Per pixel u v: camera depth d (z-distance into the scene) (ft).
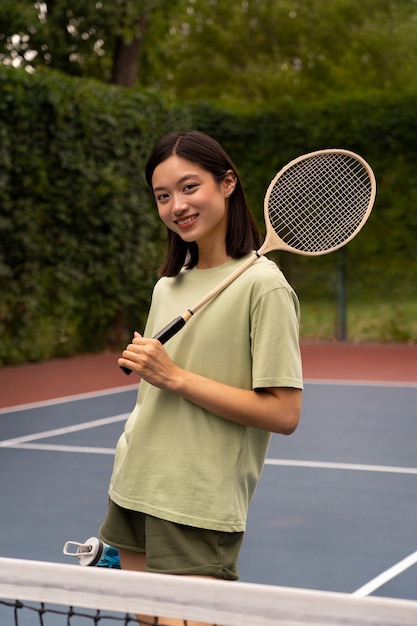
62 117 43.52
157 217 49.49
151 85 68.90
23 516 19.31
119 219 46.85
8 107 41.11
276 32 112.47
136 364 7.98
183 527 8.19
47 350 45.98
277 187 9.36
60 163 43.80
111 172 46.14
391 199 51.47
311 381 40.04
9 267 42.09
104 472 23.40
